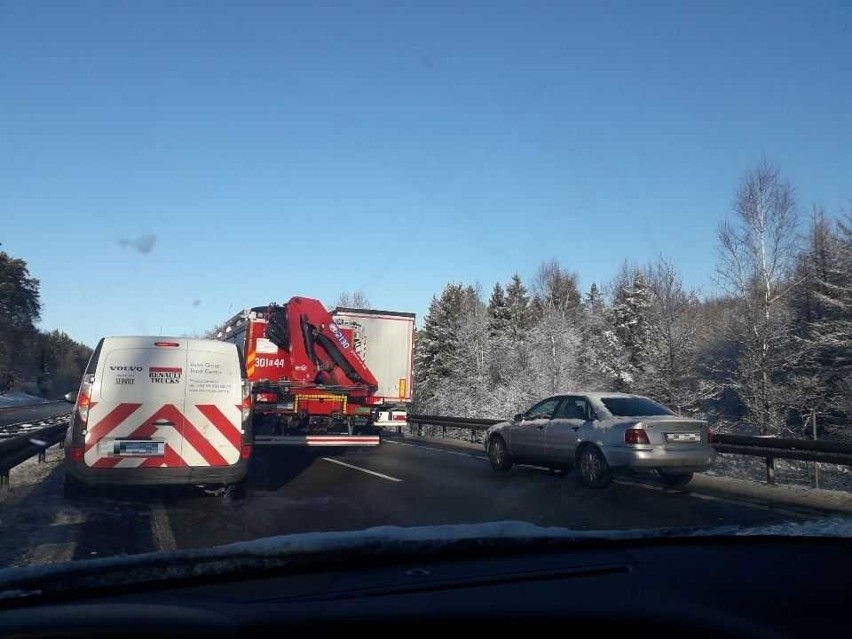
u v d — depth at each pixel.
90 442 8.31
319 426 15.59
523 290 56.56
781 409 26.09
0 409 44.75
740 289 27.64
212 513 8.60
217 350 8.98
